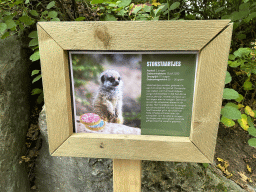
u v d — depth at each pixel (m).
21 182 1.30
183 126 0.73
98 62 0.68
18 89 1.30
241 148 1.48
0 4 1.06
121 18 1.34
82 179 1.30
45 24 0.64
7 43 1.20
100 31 0.63
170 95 0.70
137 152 0.74
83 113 0.75
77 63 0.69
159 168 1.22
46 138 1.28
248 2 1.13
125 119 0.74
